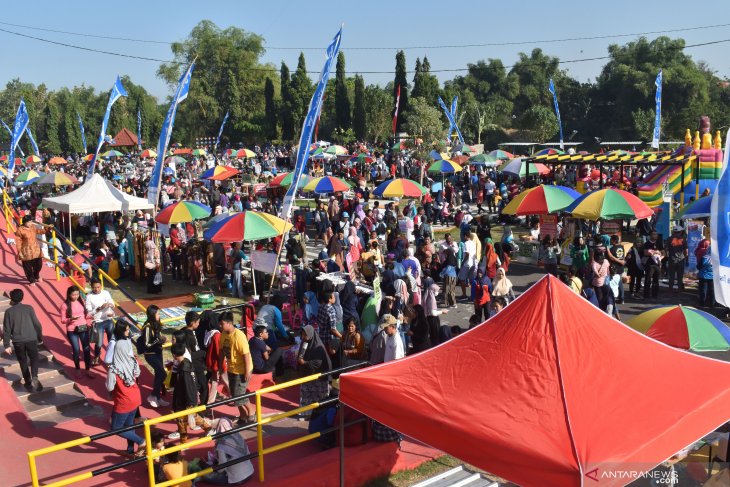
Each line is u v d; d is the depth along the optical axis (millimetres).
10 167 27391
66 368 11094
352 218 25156
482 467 5691
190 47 98750
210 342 10148
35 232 15094
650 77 86750
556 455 5273
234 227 16031
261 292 17750
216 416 10031
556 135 92750
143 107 107375
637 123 80375
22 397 9984
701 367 6828
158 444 7754
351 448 8570
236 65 97375
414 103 45125
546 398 6016
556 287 7191
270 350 11898
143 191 36688
